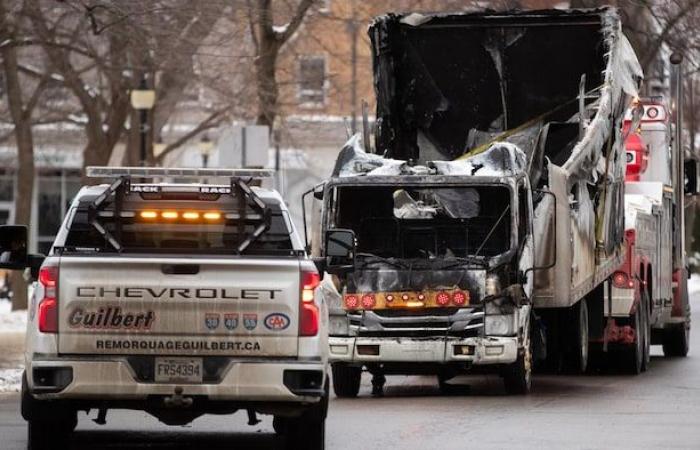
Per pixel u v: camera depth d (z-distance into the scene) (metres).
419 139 63.16
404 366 53.91
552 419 45.12
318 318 33.53
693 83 116.75
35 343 33.28
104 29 72.62
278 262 33.47
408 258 53.66
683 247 75.56
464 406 49.50
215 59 108.88
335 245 37.75
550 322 61.12
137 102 99.69
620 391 55.25
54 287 33.28
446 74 63.00
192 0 82.25
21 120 107.06
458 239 54.00
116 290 33.22
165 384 33.22
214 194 37.81
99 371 33.16
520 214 53.88
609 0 93.44
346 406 49.91
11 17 81.12
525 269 53.28
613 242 61.50
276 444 39.03
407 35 62.94
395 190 54.19
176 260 33.28
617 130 61.69
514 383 53.84
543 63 62.78
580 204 57.22
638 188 70.88
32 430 35.16
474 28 62.78
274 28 100.69
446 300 52.84
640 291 65.31
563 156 61.00
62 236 35.94
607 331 62.84
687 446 38.53
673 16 93.31
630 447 38.31
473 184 53.56
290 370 33.34
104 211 36.53
